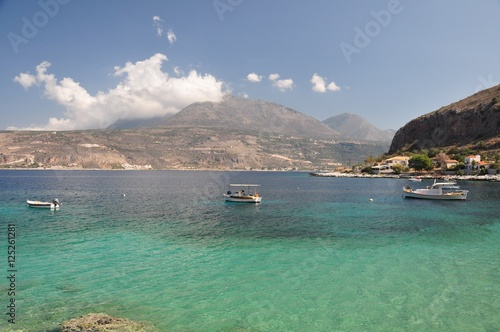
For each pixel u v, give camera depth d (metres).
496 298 18.53
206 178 199.88
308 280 21.33
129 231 36.31
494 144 167.88
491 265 24.33
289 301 18.23
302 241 31.94
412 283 20.77
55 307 17.39
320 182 148.88
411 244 30.73
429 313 16.86
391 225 40.44
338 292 19.41
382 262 25.12
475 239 32.78
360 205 61.56
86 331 14.77
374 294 19.12
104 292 19.28
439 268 23.67
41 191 93.00
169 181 159.12
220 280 21.27
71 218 45.03
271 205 61.78
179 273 22.53
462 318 16.36
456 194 67.94
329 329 15.41
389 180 154.00
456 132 198.25
